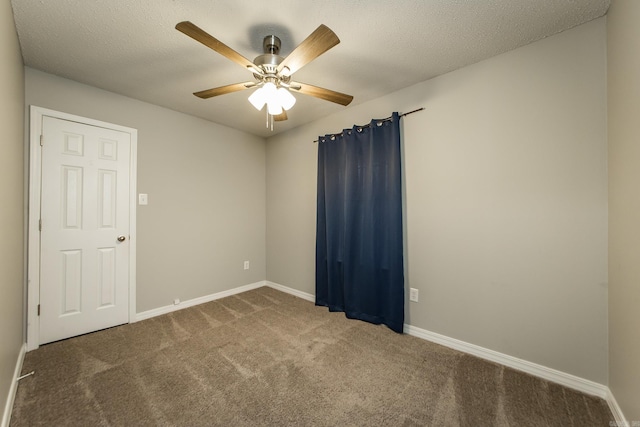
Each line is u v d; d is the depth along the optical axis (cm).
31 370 180
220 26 165
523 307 183
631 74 126
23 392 158
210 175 323
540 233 177
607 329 156
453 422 139
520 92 184
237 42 180
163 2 145
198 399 155
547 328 175
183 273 299
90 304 236
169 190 288
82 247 232
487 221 197
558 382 170
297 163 345
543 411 146
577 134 164
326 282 304
